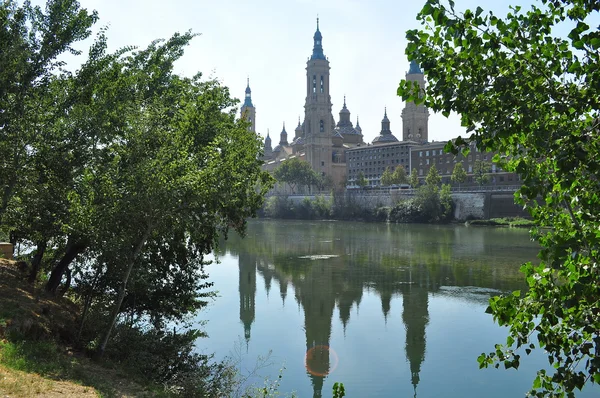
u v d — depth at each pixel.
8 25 18.12
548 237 8.16
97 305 22.16
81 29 19.72
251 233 102.81
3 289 20.62
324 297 43.59
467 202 121.19
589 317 7.18
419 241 82.69
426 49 7.66
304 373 26.62
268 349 30.12
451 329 33.97
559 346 7.83
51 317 19.59
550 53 7.31
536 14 7.43
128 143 17.83
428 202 123.00
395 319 36.59
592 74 6.85
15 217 21.47
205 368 21.06
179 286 26.19
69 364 15.55
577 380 7.38
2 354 14.01
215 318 36.72
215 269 58.62
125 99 20.55
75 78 19.95
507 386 24.72
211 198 17.80
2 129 18.92
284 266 60.00
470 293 43.78
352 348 30.44
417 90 7.92
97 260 18.27
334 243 82.38
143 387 16.03
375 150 189.25
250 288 47.66
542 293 7.48
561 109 7.02
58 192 20.33
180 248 24.42
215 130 22.61
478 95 7.50
